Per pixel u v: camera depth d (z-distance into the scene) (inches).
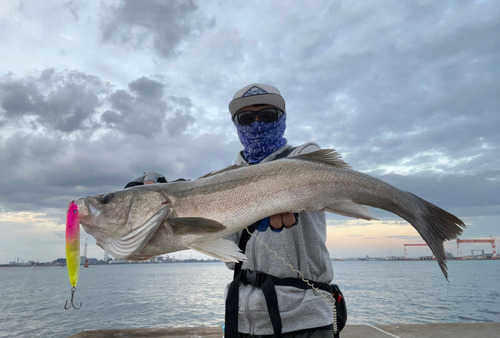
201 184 74.2
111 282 2390.5
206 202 71.6
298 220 75.1
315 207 71.3
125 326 633.6
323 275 75.5
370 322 593.0
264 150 89.3
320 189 71.4
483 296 1174.3
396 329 152.3
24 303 1122.0
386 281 2064.5
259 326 71.1
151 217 69.6
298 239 75.3
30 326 671.1
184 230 68.0
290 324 67.6
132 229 69.9
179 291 1491.1
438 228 69.5
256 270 76.5
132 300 1124.5
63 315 824.3
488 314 714.8
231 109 93.0
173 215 71.0
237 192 71.8
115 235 70.8
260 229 72.6
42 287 1985.7
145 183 88.9
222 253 68.6
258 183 72.1
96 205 70.8
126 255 70.3
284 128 93.0
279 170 73.4
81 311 884.6
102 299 1190.9
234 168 80.2
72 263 56.9
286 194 71.0
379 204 72.1
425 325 157.6
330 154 75.3
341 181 72.2
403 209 71.7
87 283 2297.0
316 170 73.2
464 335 142.1
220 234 69.4
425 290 1444.4
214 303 984.3
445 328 152.3
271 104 88.5
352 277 2509.8
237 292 74.8
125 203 70.8
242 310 72.5
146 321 675.4
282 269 74.0
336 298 77.4
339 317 76.2
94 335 150.8
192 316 726.5
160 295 1298.0
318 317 68.2
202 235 68.6
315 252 76.3
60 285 2151.8
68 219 58.2
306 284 72.5
